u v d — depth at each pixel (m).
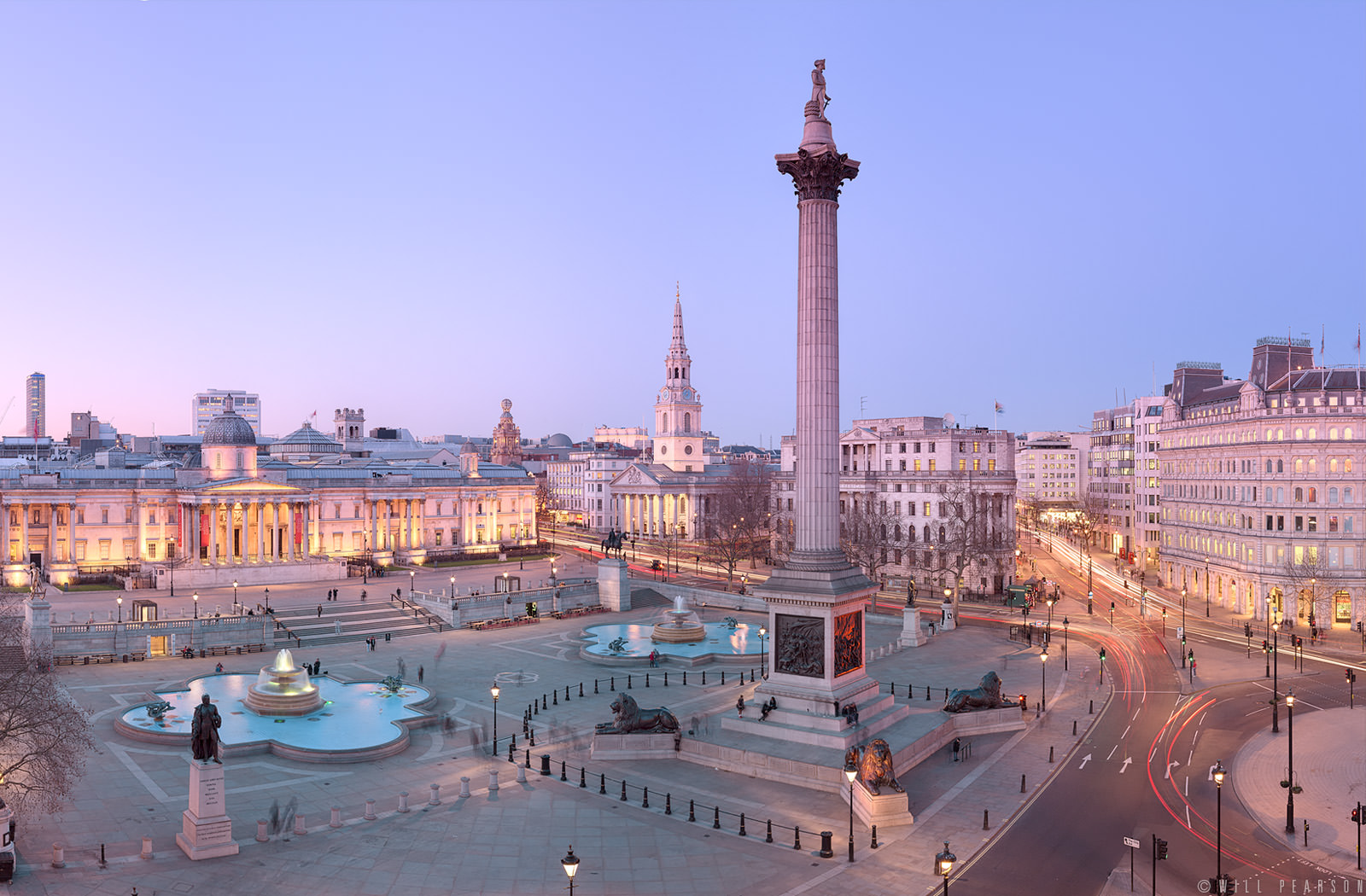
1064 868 47.53
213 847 47.69
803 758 61.38
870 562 152.50
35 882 44.22
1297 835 52.25
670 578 162.75
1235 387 148.12
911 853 49.06
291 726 71.75
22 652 60.41
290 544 160.75
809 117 71.75
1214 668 95.75
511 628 120.94
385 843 49.62
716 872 46.44
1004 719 73.56
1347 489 118.56
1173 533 153.75
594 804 56.00
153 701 78.81
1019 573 174.00
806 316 71.50
